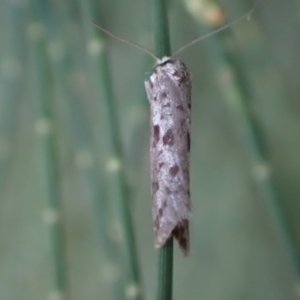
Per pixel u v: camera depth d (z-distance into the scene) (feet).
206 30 0.24
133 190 0.29
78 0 0.26
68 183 0.33
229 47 0.24
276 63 0.30
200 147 0.33
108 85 0.24
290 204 0.31
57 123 0.28
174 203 0.20
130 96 0.31
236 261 0.33
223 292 0.33
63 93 0.27
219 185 0.33
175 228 0.20
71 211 0.34
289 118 0.31
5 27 0.31
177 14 0.30
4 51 0.30
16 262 0.34
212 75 0.32
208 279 0.33
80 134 0.28
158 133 0.21
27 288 0.34
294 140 0.31
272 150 0.31
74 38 0.28
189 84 0.21
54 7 0.27
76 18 0.28
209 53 0.25
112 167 0.24
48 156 0.26
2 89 0.29
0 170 0.29
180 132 0.21
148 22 0.28
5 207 0.33
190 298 0.33
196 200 0.34
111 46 0.31
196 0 0.24
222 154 0.33
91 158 0.28
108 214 0.28
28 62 0.29
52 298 0.25
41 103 0.26
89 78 0.30
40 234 0.33
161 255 0.19
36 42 0.26
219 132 0.33
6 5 0.30
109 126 0.24
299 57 0.31
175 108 0.21
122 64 0.31
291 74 0.32
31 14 0.26
